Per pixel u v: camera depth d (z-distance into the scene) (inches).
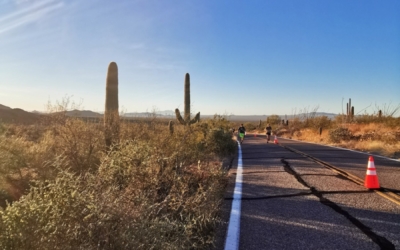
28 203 143.8
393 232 201.2
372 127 1159.0
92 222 136.0
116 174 245.1
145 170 247.1
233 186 345.7
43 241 132.3
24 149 346.6
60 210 138.7
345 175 401.7
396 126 1071.6
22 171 363.9
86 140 386.0
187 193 233.3
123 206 156.8
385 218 229.1
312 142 1118.4
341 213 241.9
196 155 382.0
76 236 134.2
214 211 226.1
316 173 418.3
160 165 265.0
